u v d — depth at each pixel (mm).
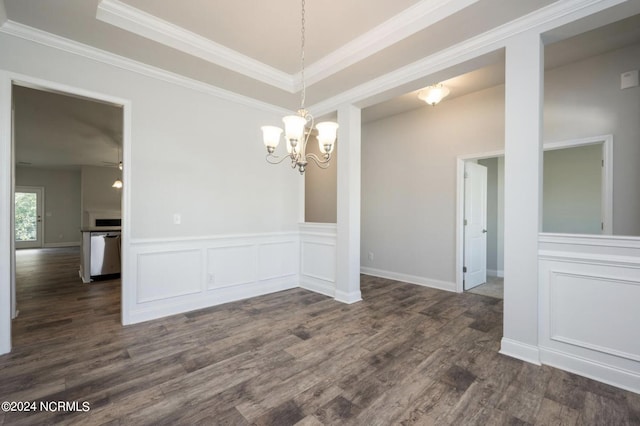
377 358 2324
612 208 3002
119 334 2750
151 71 3105
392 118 5066
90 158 8023
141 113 3088
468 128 4160
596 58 3100
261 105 4082
